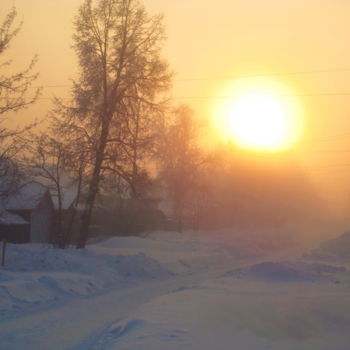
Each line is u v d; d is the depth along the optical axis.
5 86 24.48
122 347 9.47
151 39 30.66
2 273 18.75
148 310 13.12
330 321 11.82
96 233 45.09
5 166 27.12
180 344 9.66
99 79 30.23
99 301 17.34
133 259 26.59
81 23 30.23
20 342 11.16
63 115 30.00
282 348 9.39
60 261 23.17
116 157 29.98
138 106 30.23
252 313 12.67
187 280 24.31
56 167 31.27
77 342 11.16
